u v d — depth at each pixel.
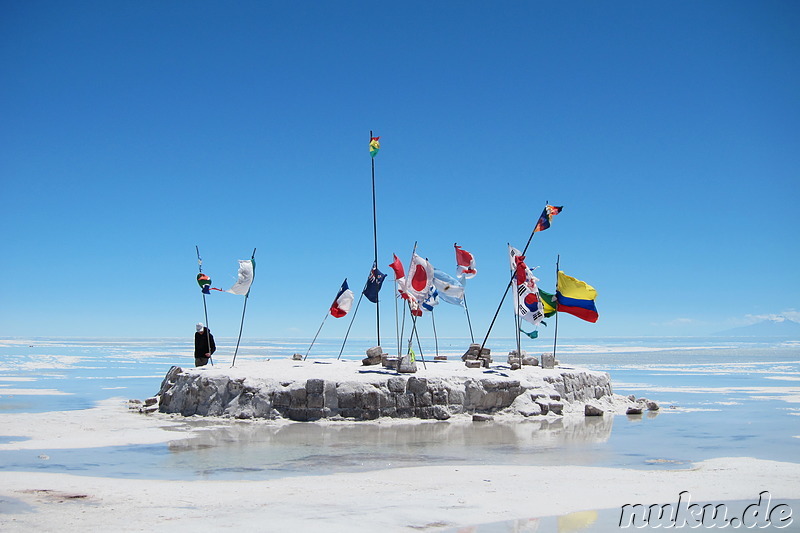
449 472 13.20
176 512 10.12
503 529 9.55
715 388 35.59
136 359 69.50
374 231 25.47
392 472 13.19
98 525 9.41
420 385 20.86
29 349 102.12
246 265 24.08
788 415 23.12
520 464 14.13
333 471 13.32
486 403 21.62
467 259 25.08
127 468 13.49
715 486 12.09
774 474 13.09
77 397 27.89
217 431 18.38
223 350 114.56
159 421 20.30
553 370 24.41
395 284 23.45
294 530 9.27
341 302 25.69
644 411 24.27
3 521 9.57
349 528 9.40
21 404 25.00
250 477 12.72
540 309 24.92
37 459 14.30
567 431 18.88
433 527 9.55
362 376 21.28
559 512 10.42
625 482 12.37
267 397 20.69
